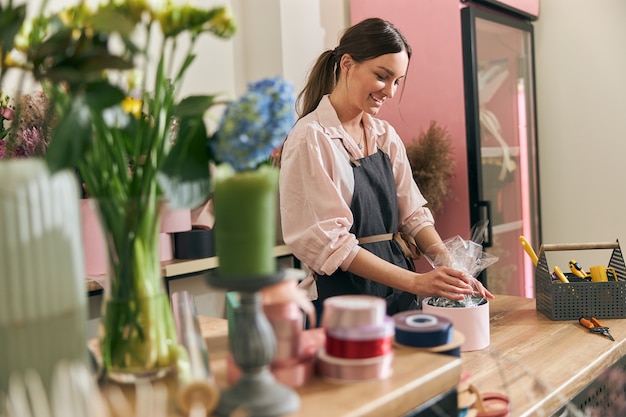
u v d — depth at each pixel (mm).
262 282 830
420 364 1008
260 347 846
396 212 2340
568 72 3705
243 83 3479
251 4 3443
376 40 2105
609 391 1587
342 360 950
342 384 937
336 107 2254
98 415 822
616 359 1635
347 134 2213
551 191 3812
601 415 1541
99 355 1097
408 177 2432
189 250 2627
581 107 3682
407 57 2201
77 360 820
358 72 2145
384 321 983
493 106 3516
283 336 926
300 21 3469
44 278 778
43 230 775
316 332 1105
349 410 846
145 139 935
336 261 2027
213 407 842
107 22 811
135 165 938
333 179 2123
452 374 1011
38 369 776
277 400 839
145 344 954
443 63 3330
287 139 2182
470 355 1581
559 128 3760
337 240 2041
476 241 2186
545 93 3793
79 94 873
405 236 2361
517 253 3709
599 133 3635
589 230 3699
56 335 793
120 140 928
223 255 855
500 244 3525
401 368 993
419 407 949
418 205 2424
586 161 3688
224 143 832
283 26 3369
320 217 2076
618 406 1637
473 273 1944
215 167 935
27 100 2084
